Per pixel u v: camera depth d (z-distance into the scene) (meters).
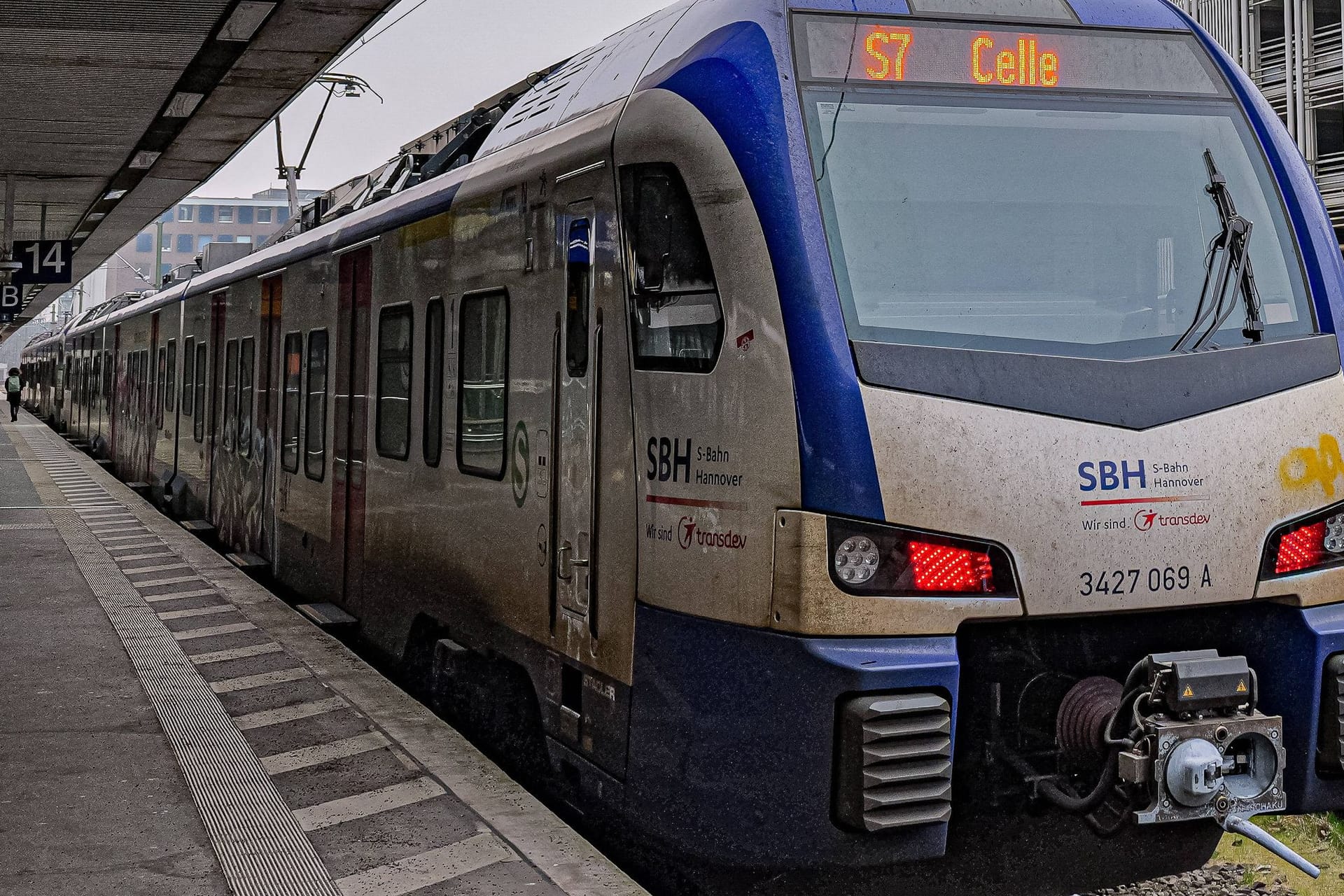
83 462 23.11
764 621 4.01
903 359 3.99
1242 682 4.07
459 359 6.22
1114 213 4.45
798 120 4.19
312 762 5.34
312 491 9.05
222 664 7.13
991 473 3.96
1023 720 4.26
